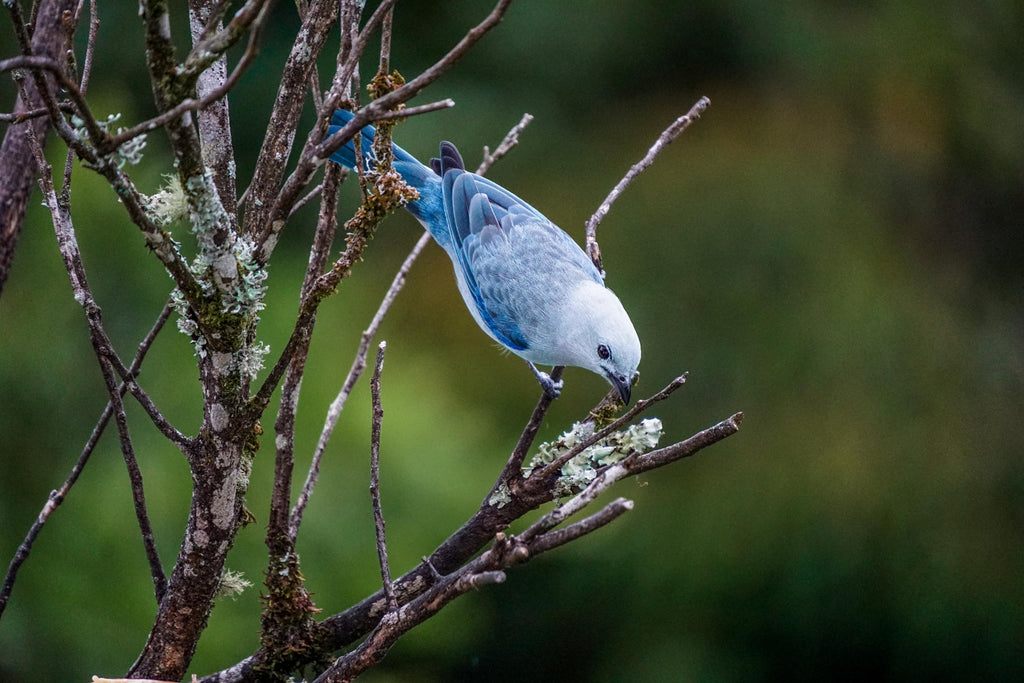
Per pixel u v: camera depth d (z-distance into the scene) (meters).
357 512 9.55
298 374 4.36
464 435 10.49
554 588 14.22
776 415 13.73
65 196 4.40
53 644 8.75
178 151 3.73
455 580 3.85
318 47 4.39
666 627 13.81
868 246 14.29
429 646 10.33
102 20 13.38
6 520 8.88
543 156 14.76
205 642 8.55
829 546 13.47
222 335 4.08
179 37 12.99
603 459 4.88
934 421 13.73
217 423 4.23
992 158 15.02
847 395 13.78
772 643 13.90
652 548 13.65
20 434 9.09
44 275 9.27
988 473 13.59
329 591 9.26
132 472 4.60
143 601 8.82
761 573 13.55
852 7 15.66
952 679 13.66
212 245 3.95
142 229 3.79
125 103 10.36
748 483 13.57
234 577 5.03
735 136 14.86
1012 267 14.88
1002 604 13.33
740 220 14.15
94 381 9.37
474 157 14.52
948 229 14.91
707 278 13.99
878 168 14.83
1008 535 13.49
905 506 13.52
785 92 15.14
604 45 15.04
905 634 13.59
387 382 10.47
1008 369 14.17
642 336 13.79
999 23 15.90
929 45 15.33
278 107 4.47
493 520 4.77
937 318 14.14
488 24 3.48
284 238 13.33
